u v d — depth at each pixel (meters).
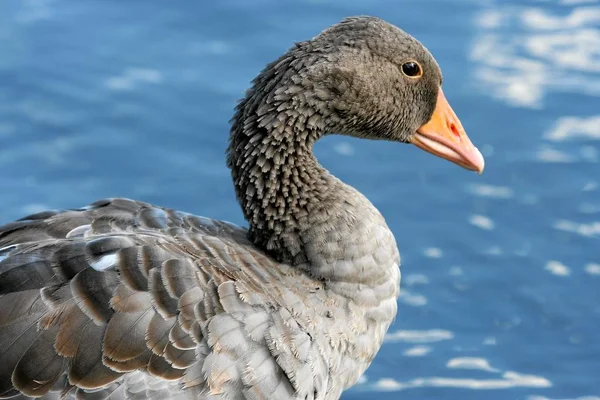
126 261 8.81
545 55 17.69
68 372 8.50
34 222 9.60
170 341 8.63
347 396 12.80
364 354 9.69
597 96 16.86
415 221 15.10
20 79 17.19
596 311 13.86
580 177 15.67
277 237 9.71
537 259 14.54
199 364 8.68
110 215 9.75
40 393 8.46
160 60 17.61
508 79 17.19
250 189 9.86
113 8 18.83
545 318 13.80
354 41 9.98
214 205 15.26
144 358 8.58
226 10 18.62
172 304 8.73
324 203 9.70
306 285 9.48
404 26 18.20
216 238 9.60
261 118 9.76
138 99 16.86
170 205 15.21
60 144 16.14
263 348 8.89
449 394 12.81
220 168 15.86
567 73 17.31
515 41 17.95
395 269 9.88
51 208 15.05
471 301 14.03
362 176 15.77
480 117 16.53
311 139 9.95
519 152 16.06
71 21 18.45
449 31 18.16
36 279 8.71
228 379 8.73
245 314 8.89
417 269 14.45
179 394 8.63
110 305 8.62
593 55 17.66
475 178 15.80
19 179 15.55
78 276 8.72
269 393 8.89
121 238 9.03
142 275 8.77
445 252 14.67
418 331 13.69
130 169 15.78
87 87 17.11
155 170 15.78
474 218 15.13
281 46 17.72
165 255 8.97
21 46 17.84
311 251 9.55
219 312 8.83
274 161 9.77
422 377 13.08
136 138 16.23
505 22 18.42
